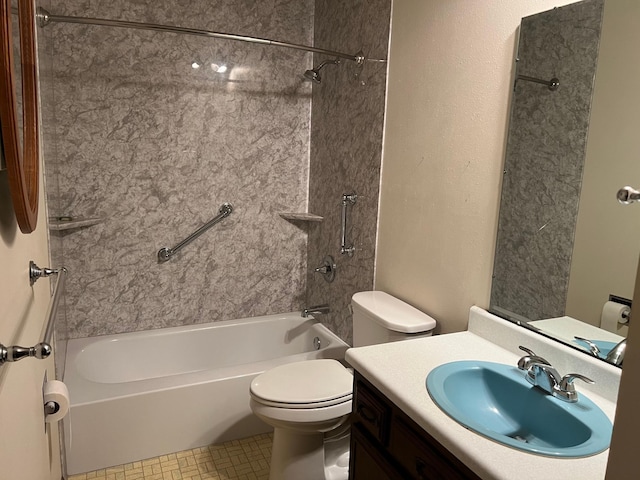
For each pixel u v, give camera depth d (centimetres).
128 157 256
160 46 254
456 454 98
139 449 213
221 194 282
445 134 179
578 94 128
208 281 288
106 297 264
